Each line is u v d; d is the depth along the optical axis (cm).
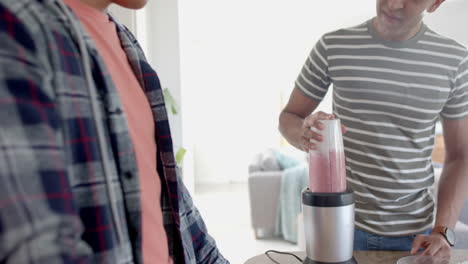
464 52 114
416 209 117
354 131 118
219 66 691
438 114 115
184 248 69
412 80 112
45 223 31
